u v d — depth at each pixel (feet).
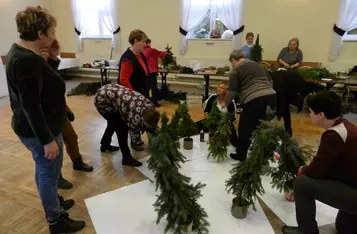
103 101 7.84
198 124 10.72
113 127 9.20
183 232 5.34
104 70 22.08
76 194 7.12
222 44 21.22
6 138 10.86
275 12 19.17
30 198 6.96
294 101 10.57
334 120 4.93
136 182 7.73
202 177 7.96
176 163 5.41
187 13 21.29
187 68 16.70
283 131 5.90
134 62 8.61
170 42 22.67
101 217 6.24
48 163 4.95
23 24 4.07
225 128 8.57
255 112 8.20
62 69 24.44
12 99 4.51
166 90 18.11
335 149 4.66
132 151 9.62
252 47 17.26
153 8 22.38
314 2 18.07
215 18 21.11
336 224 5.76
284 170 6.39
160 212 5.40
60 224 5.54
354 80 14.17
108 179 7.87
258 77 8.21
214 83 21.26
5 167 8.54
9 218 6.20
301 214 5.34
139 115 7.34
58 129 4.88
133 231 5.81
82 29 25.29
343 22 17.62
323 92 4.95
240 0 19.74
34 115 4.21
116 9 23.54
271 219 6.29
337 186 4.88
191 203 5.39
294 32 19.07
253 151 5.88
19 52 4.11
